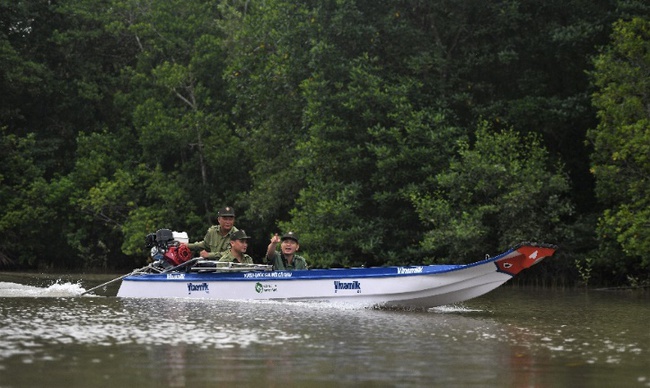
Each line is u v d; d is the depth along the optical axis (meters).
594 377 12.13
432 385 11.35
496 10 45.34
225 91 59.38
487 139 41.84
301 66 47.22
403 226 45.34
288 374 12.03
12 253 62.66
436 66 44.97
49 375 11.78
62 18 65.56
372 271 23.52
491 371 12.52
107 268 61.06
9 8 62.75
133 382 11.29
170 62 62.75
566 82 47.75
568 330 18.67
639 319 21.98
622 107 37.41
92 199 56.81
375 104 44.09
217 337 16.02
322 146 43.84
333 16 44.91
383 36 45.69
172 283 26.92
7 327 17.28
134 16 63.97
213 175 60.44
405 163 43.53
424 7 46.03
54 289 30.72
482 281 22.56
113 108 66.31
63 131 64.94
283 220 53.97
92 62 66.50
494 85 48.06
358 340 15.88
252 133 55.16
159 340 15.47
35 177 60.34
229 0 67.00
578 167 46.78
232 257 26.81
